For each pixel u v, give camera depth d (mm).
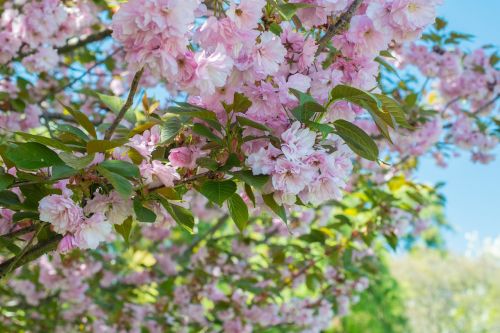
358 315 11945
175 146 2188
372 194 4184
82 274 4934
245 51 2037
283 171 1857
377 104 1836
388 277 12648
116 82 4918
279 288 4875
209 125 2148
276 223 4945
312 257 4629
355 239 4348
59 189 1973
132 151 1972
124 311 5266
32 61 4039
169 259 5641
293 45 2199
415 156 4930
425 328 19844
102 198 1957
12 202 1967
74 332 5488
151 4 1688
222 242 5355
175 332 5301
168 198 2006
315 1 2203
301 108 1972
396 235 4211
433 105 5402
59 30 4156
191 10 1720
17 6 4020
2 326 5273
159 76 1989
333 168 1910
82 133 2102
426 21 2059
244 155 2068
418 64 4637
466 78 5070
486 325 20031
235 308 4816
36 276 5215
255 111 2057
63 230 1859
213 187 1919
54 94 4516
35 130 4859
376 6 2088
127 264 5516
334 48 2281
